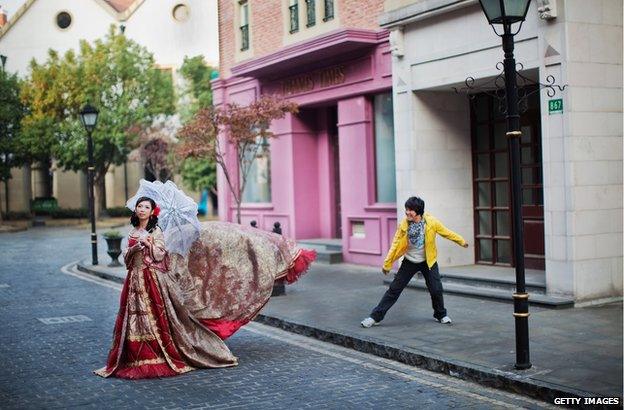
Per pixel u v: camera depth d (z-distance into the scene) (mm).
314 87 17562
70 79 36469
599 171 10656
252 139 16750
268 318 10734
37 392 7258
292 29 18531
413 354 8102
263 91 19500
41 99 36781
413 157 13539
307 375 7758
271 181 19547
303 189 18734
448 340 8688
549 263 10789
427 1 12617
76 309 12570
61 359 8742
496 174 13664
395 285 9656
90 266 18750
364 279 14359
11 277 17438
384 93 15930
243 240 8547
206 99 36000
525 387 6828
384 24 13648
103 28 43031
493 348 8188
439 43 12750
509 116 7324
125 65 36750
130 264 7863
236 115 16156
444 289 12148
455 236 9602
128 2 45594
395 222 15578
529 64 11078
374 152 16297
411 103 13500
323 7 17391
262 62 17781
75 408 6680
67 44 43219
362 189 16406
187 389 7238
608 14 10789
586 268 10531
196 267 8305
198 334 8125
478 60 12031
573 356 7707
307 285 13766
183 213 8156
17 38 43062
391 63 15070
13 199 44500
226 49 21375
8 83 37688
